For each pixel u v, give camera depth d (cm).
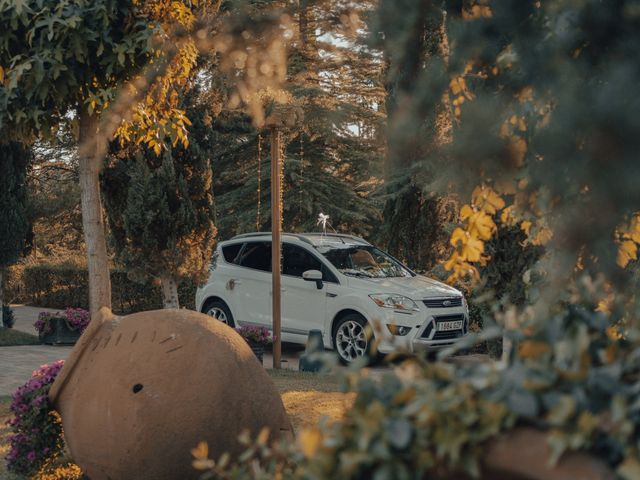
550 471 153
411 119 212
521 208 217
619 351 187
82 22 715
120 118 505
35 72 705
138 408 411
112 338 452
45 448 537
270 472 207
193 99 1315
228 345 437
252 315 1252
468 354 1209
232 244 1319
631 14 189
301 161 2261
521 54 203
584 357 169
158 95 700
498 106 208
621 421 154
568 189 195
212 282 1319
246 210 2447
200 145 1381
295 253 1215
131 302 2031
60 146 2250
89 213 782
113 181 1412
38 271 2339
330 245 1211
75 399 444
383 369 1037
